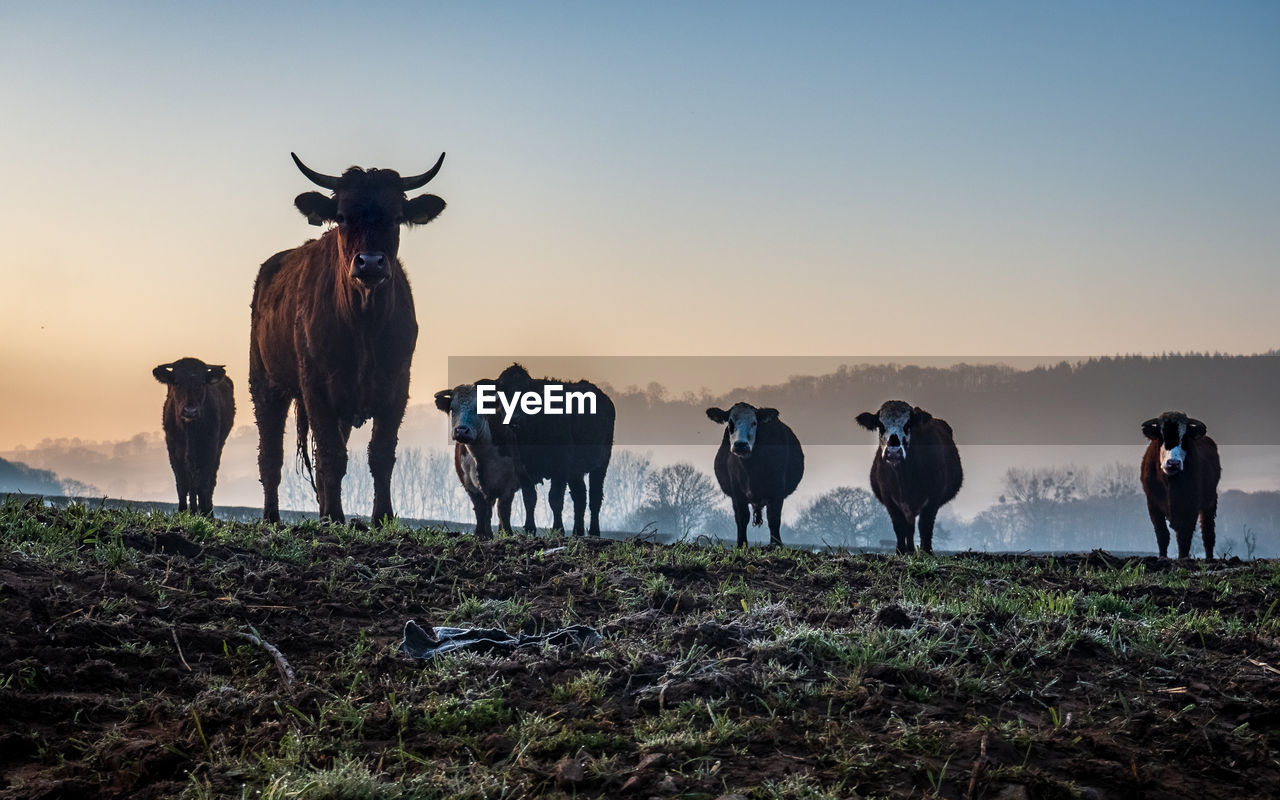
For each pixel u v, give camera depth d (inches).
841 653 246.7
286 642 258.1
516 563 372.8
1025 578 413.1
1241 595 371.6
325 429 484.1
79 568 292.0
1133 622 302.2
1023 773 189.5
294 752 192.2
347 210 445.1
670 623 288.2
